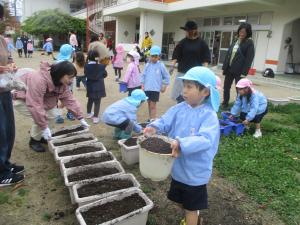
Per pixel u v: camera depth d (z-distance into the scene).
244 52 6.70
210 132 2.17
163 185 3.53
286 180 3.74
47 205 3.04
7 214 2.88
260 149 4.68
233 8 17.80
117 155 4.28
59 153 3.71
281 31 15.36
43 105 3.88
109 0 26.31
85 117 6.05
